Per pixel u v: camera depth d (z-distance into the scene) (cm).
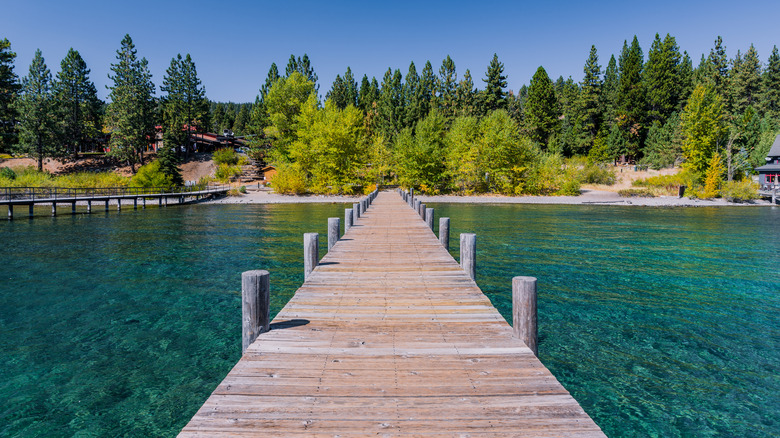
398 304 646
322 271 880
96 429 563
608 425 573
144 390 660
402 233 1445
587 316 988
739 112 7644
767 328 910
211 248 1861
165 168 5041
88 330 897
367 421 319
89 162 7206
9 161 6950
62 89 7288
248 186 6488
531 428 309
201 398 639
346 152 5622
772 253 1759
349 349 465
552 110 7938
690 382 685
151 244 1962
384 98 8900
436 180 5659
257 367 416
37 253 1733
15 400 627
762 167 5419
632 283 1279
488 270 1449
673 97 8106
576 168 6006
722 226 2691
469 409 337
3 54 6369
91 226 2634
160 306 1058
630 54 8275
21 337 857
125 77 6994
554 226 2688
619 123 8119
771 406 617
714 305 1069
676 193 5259
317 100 6475
